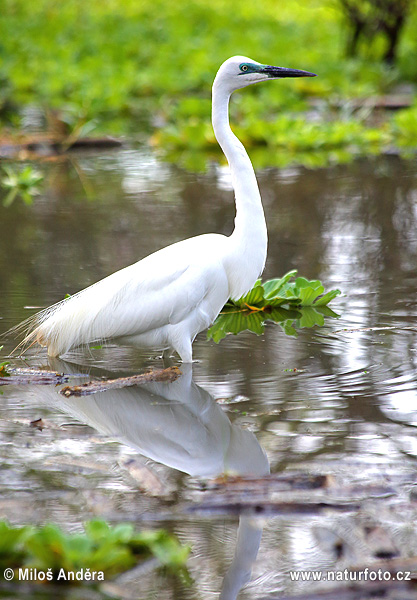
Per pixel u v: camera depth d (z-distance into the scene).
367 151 24.23
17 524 6.07
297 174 20.97
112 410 8.28
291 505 6.33
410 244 14.72
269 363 9.45
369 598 5.31
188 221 16.34
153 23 49.47
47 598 5.39
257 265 9.88
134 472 6.89
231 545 5.90
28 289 12.25
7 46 40.34
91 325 9.34
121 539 5.69
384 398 8.31
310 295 11.67
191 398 8.50
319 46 43.06
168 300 9.11
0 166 22.25
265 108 29.59
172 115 28.22
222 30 46.44
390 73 32.53
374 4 34.12
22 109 30.66
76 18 50.75
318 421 7.80
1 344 10.24
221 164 22.64
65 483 6.74
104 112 30.62
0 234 15.69
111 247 14.59
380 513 6.19
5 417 8.11
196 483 6.74
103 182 20.30
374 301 11.73
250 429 7.67
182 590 5.46
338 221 16.38
